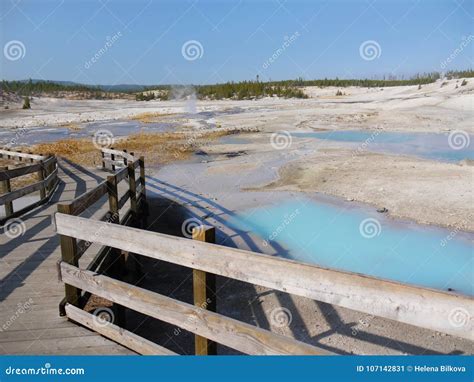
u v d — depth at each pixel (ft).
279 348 9.59
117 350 12.66
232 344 10.35
